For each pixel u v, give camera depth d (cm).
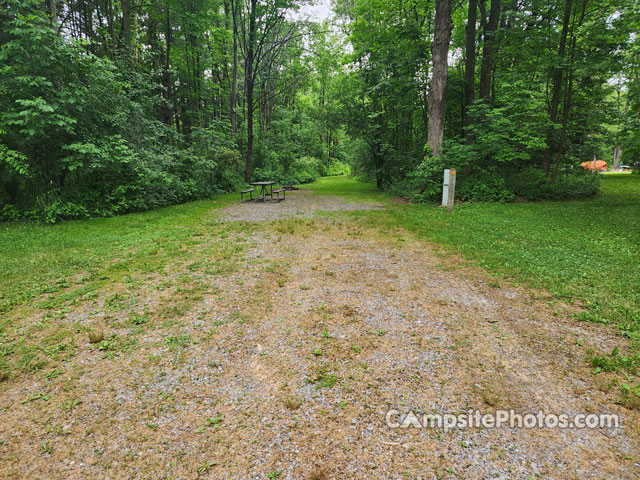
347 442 206
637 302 385
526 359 292
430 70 1659
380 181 2077
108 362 291
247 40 2395
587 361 288
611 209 1022
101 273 511
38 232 768
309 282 479
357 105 1861
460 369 279
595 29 1110
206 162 1577
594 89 1547
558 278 470
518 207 1124
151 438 210
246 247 675
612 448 201
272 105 3262
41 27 885
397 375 271
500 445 204
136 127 1194
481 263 553
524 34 1317
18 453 199
